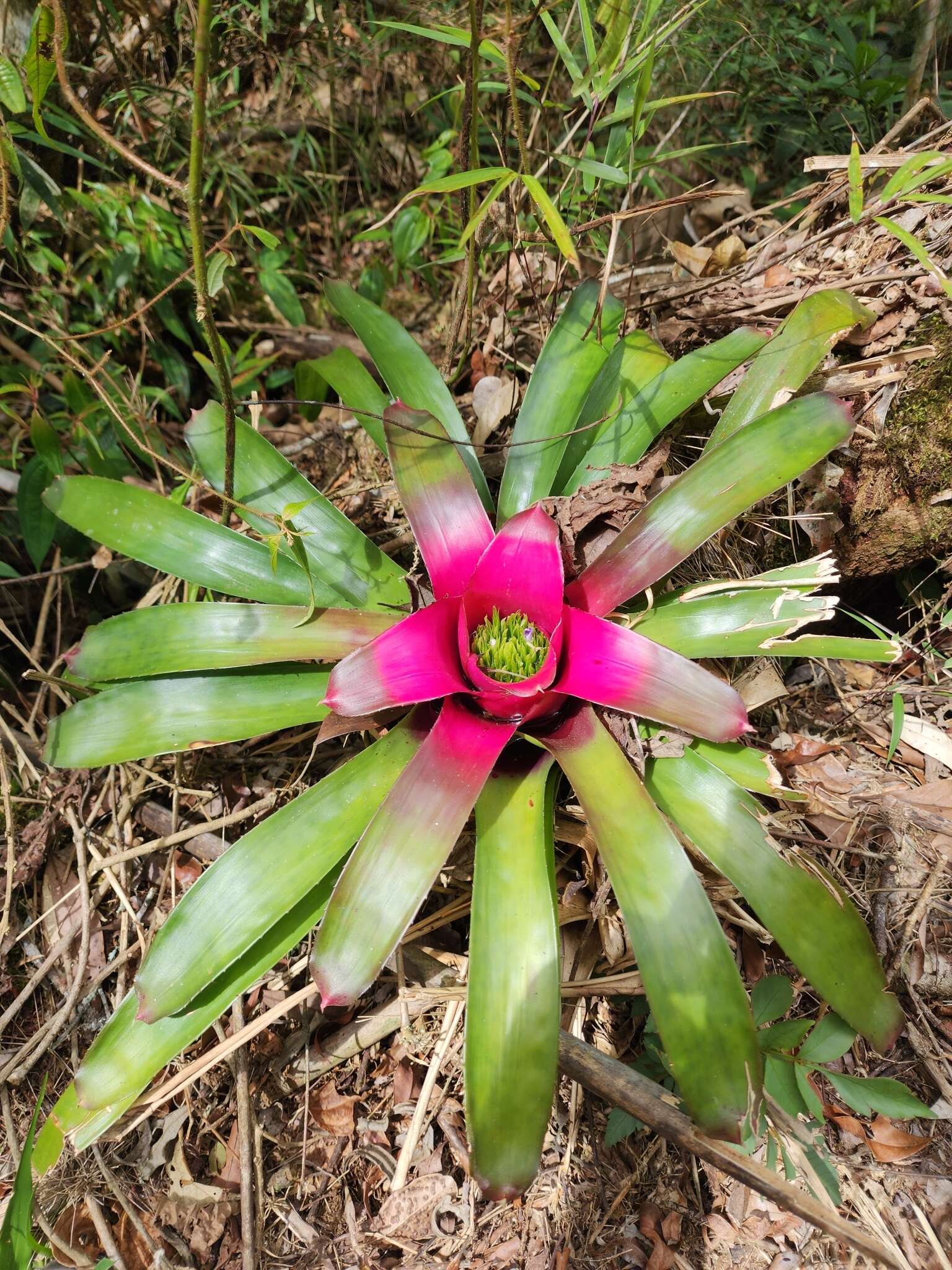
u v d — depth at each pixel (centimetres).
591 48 63
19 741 78
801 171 103
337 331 109
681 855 51
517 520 61
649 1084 56
